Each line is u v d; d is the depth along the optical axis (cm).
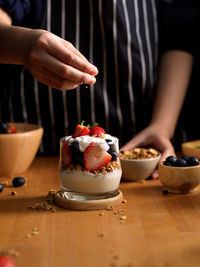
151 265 84
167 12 183
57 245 93
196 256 88
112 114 177
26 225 105
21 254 89
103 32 169
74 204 115
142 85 178
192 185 128
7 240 96
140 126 182
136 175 140
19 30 119
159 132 158
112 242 95
